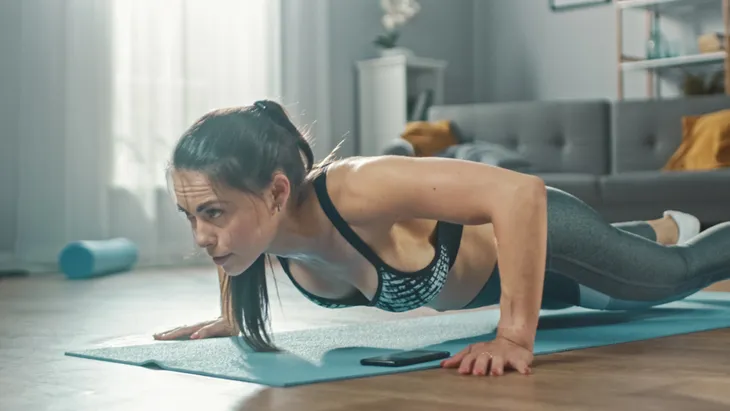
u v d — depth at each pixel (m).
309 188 1.57
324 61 6.14
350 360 1.60
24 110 4.92
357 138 6.66
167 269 4.98
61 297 3.33
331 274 1.73
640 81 6.51
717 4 6.06
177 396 1.28
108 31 5.11
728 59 5.68
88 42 5.06
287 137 1.50
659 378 1.38
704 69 6.13
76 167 5.03
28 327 2.35
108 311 2.80
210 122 1.43
